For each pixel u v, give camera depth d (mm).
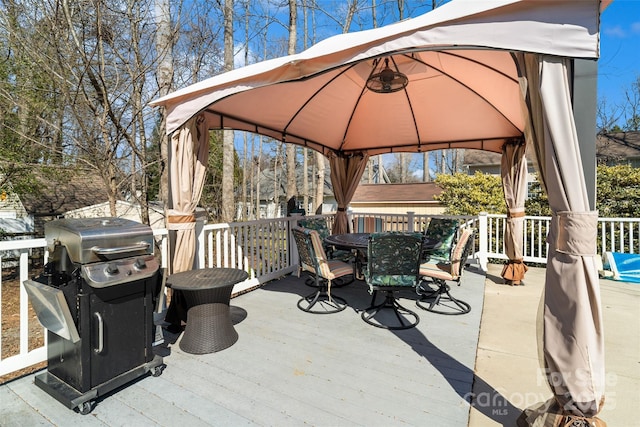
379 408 1911
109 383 1983
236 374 2273
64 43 4773
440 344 2742
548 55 1605
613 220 5047
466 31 1761
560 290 1584
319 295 3795
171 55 5625
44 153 6555
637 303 3775
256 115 4254
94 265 1886
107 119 5430
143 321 2188
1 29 5176
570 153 1560
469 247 3596
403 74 3631
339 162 6406
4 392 2053
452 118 4820
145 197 7113
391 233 3061
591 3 1545
